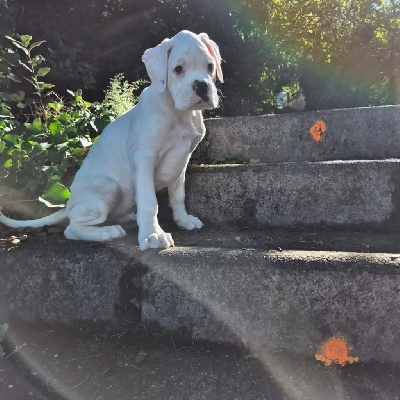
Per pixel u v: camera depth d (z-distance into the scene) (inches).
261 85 95.0
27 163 34.6
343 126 40.8
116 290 25.5
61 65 55.1
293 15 127.6
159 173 30.9
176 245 27.6
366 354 21.9
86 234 29.7
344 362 22.0
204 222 35.8
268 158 42.8
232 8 82.6
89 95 61.8
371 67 126.6
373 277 21.7
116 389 20.4
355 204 32.6
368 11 133.6
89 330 25.8
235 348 23.5
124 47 64.9
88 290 25.9
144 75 66.3
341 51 126.8
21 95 45.5
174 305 24.5
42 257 26.5
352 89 121.4
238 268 23.4
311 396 19.5
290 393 19.7
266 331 23.2
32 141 37.2
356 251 27.5
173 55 26.9
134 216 33.7
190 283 24.1
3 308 27.2
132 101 50.8
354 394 19.5
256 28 92.2
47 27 54.4
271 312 23.1
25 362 22.8
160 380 20.9
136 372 21.6
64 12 56.8
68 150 38.4
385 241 29.4
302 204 33.5
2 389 20.7
